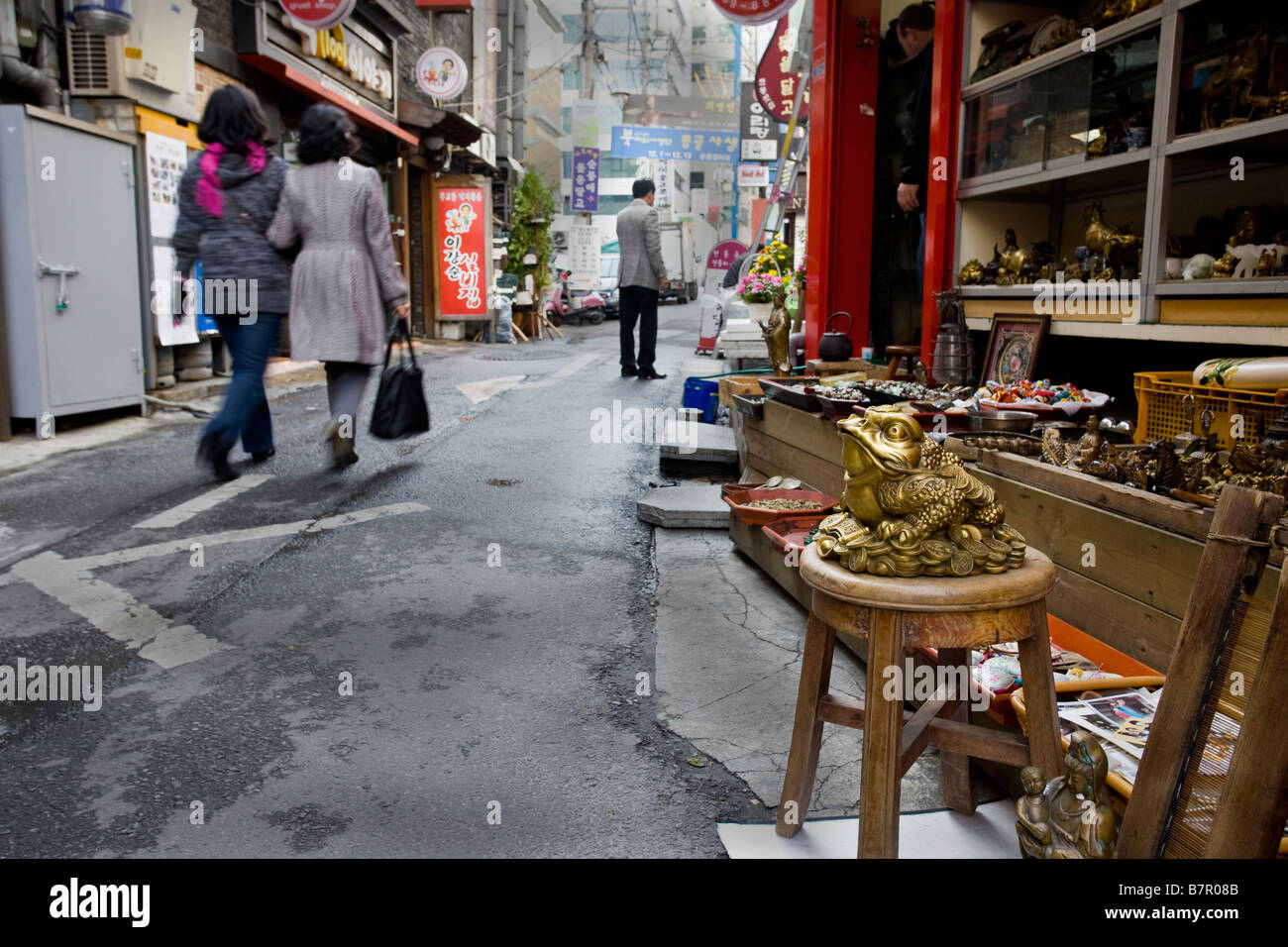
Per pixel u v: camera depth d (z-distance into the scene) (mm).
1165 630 2324
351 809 2291
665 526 4816
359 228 5508
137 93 7684
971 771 2309
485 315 16453
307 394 9102
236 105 5320
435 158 16297
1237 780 1389
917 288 6281
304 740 2635
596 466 6238
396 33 14719
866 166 6473
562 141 40312
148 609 3598
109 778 2430
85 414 7375
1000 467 3045
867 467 1854
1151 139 3494
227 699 2879
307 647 3279
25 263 6293
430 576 4043
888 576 1812
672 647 3314
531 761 2533
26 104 6625
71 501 5059
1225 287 3102
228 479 5582
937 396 4164
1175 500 2365
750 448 5297
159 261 7977
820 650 2082
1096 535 2568
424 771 2477
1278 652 1345
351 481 5645
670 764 2525
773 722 2760
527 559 4309
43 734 2654
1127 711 2129
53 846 2137
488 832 2195
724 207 43406
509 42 22688
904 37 5906
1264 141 3105
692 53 43125
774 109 14250
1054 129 4086
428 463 6215
